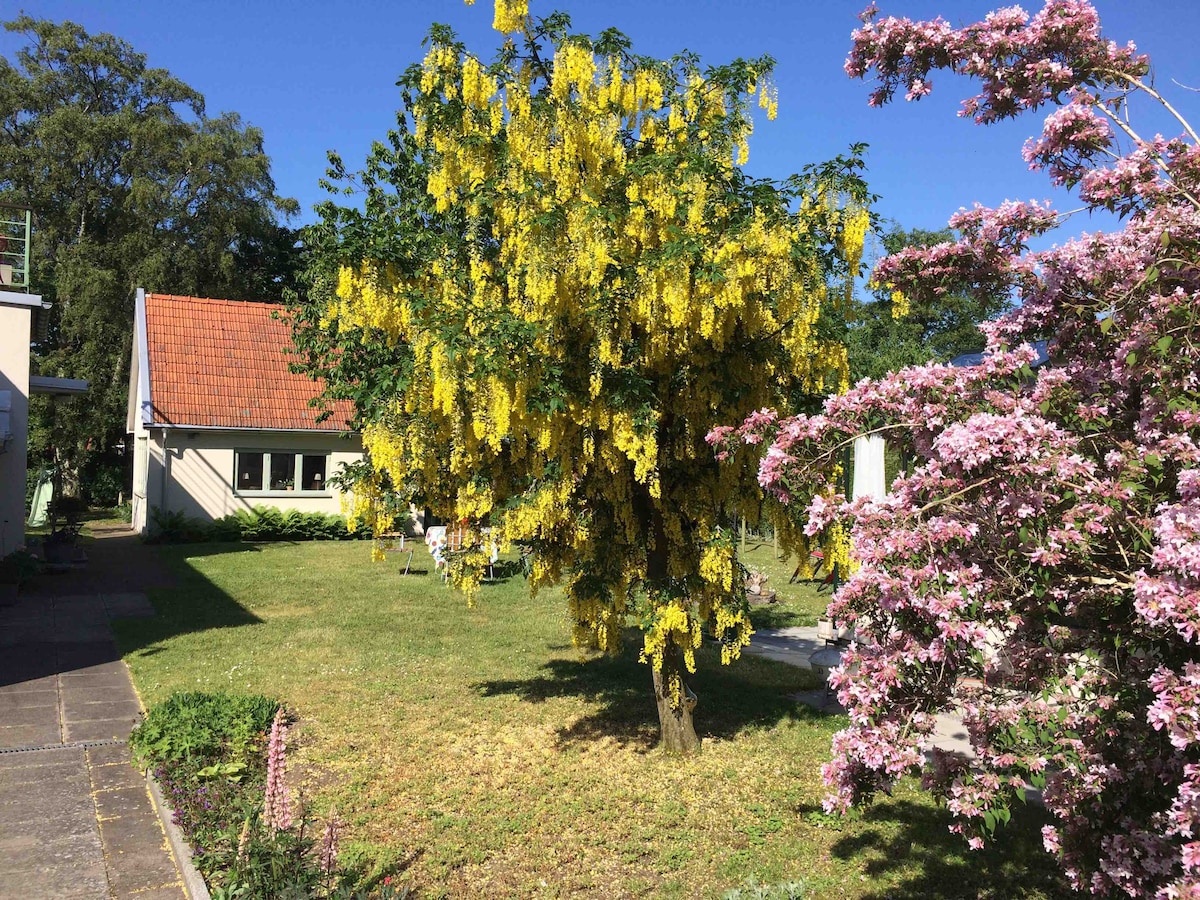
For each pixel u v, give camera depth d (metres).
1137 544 2.51
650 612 5.61
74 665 8.30
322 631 9.94
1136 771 2.60
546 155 5.07
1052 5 3.48
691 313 4.66
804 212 5.06
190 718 5.93
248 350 20.39
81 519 22.88
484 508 5.54
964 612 2.64
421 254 5.30
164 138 28.03
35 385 14.66
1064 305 3.23
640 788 5.44
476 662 8.64
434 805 5.17
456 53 5.27
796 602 12.23
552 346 4.71
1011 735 2.63
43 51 28.89
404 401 5.29
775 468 3.34
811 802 5.20
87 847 4.52
